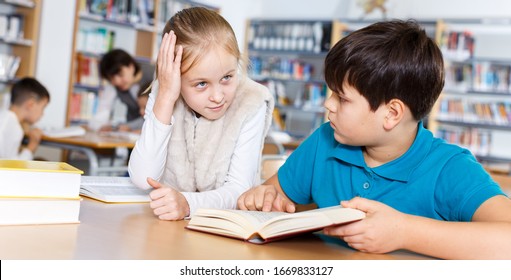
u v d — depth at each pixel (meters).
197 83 1.29
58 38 5.71
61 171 0.99
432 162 1.13
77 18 5.84
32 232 0.91
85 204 1.23
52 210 0.99
